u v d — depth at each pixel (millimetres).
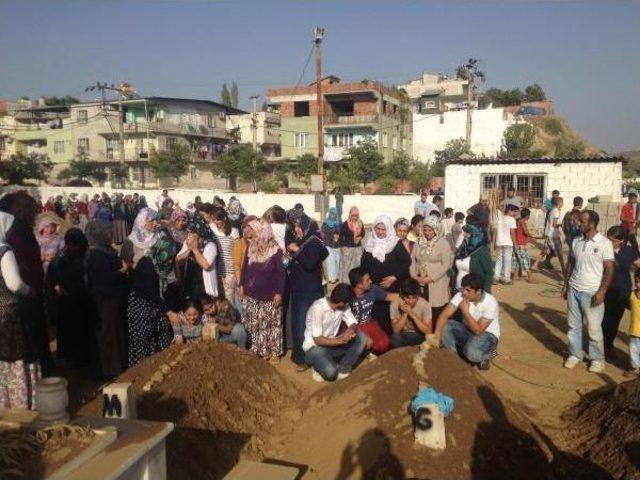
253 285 7297
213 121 56594
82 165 49688
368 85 49094
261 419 5574
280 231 8156
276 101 52250
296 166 48781
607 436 5074
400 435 4797
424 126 56219
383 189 39156
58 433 2967
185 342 6809
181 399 5191
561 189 23094
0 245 4676
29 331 4934
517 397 6367
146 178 50781
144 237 6660
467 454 4672
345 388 5578
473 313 6914
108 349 6402
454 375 5363
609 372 7109
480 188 24312
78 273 6738
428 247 7793
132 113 52844
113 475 2693
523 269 13391
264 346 7363
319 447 5008
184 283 7223
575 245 7188
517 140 48500
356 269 7227
